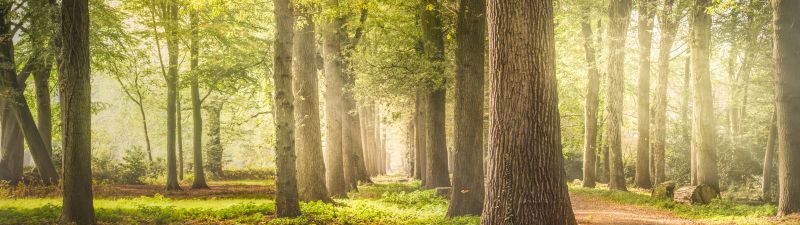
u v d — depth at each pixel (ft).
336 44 72.59
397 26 81.30
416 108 114.01
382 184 97.14
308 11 54.24
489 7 28.91
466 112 45.37
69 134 36.83
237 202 63.87
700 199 62.90
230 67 96.27
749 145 100.83
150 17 93.35
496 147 28.43
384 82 78.54
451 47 81.35
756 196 78.13
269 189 91.81
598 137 135.23
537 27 27.73
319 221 42.73
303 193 55.16
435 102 77.66
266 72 105.60
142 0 87.86
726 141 103.65
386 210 52.19
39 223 38.55
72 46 36.55
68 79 36.78
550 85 27.94
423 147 93.25
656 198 68.03
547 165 27.66
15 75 79.41
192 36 91.76
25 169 102.94
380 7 76.89
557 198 27.78
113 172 108.37
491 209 28.55
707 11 59.26
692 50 70.08
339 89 71.77
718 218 49.14
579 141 145.38
